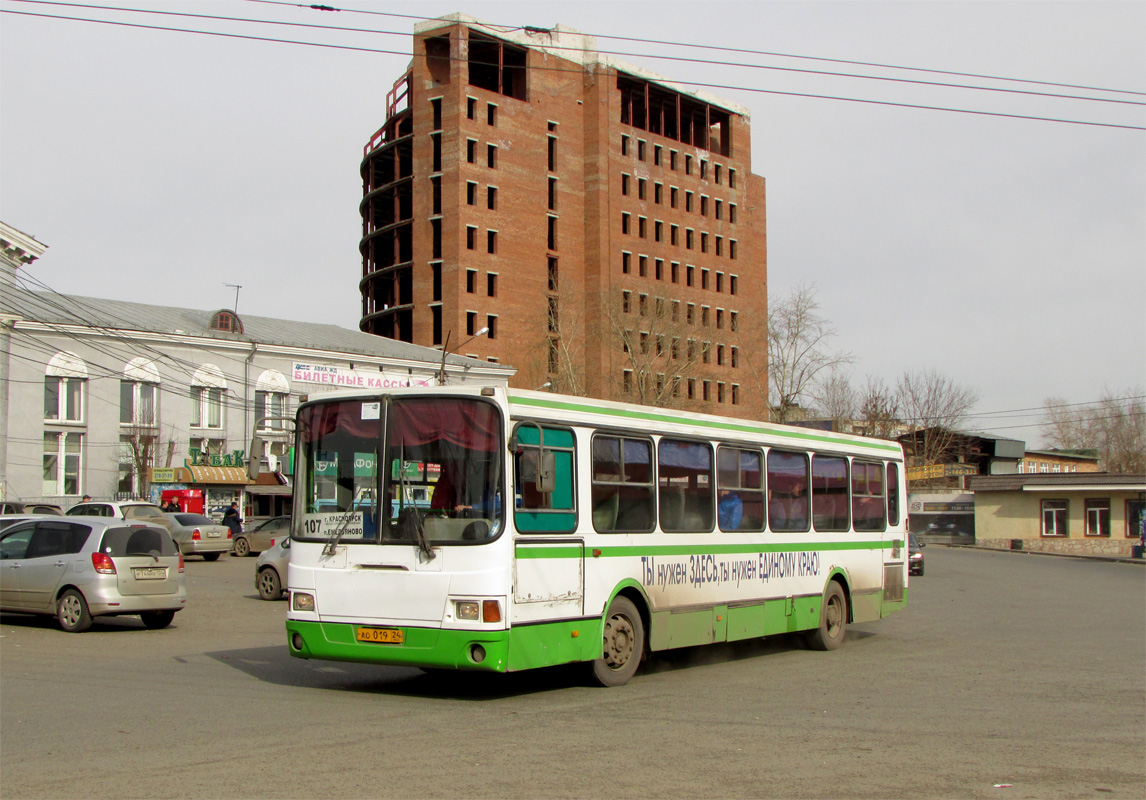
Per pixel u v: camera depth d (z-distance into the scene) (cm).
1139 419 9225
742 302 10394
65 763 725
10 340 4656
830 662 1362
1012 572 3931
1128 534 6112
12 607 1630
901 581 1688
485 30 8569
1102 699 1062
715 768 727
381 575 1001
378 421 1036
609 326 8069
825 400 7562
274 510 5303
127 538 1614
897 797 660
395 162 8994
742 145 10656
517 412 1005
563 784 675
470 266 8312
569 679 1165
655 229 9681
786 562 1408
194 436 5144
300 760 737
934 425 8381
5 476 4606
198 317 5506
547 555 1016
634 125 10112
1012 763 762
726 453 1313
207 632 1617
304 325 6128
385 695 1037
